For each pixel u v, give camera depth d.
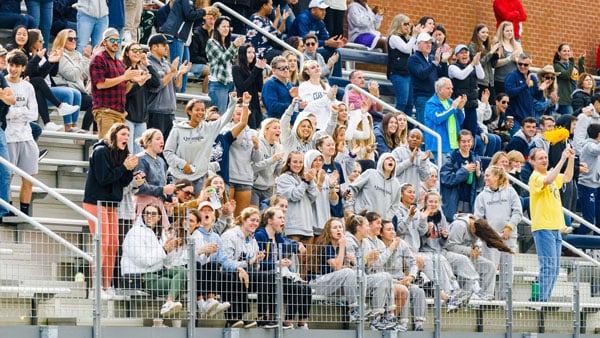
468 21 42.44
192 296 23.44
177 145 27.03
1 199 23.95
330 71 34.81
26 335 22.23
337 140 29.48
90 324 22.97
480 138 34.97
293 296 24.50
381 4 40.69
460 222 28.09
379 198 28.05
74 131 29.12
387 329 25.64
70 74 29.83
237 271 23.91
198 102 26.95
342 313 25.14
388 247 26.22
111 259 23.05
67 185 28.58
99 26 31.67
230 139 27.62
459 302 27.12
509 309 27.78
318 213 27.14
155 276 23.22
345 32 39.34
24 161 26.67
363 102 31.41
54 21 32.66
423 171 30.08
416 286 26.36
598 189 34.56
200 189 27.08
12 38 29.58
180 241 23.48
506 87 36.97
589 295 29.53
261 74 31.36
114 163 24.05
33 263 22.97
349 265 25.31
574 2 44.72
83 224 26.88
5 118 26.23
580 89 38.31
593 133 34.34
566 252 33.50
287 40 34.34
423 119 35.16
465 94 33.97
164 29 32.53
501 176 29.55
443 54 35.31
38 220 26.41
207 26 33.16
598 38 45.09
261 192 28.36
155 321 23.42
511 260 27.95
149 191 24.36
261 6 34.78
